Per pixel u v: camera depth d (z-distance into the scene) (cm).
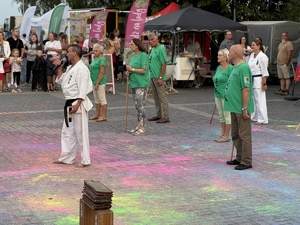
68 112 787
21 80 2197
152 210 601
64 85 782
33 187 686
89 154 808
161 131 1098
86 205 381
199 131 1098
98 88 1205
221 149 923
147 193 665
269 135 1055
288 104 1537
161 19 1928
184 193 666
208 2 2366
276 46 2077
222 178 738
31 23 2856
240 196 655
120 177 739
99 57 1201
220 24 1875
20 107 1454
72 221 561
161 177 740
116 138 1022
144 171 771
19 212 589
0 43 1812
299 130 1110
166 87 1784
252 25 2133
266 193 669
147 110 1394
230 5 2500
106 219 357
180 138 1023
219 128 1134
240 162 802
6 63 1811
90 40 1889
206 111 1380
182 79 1923
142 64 1035
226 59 950
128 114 1324
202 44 2122
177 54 1950
